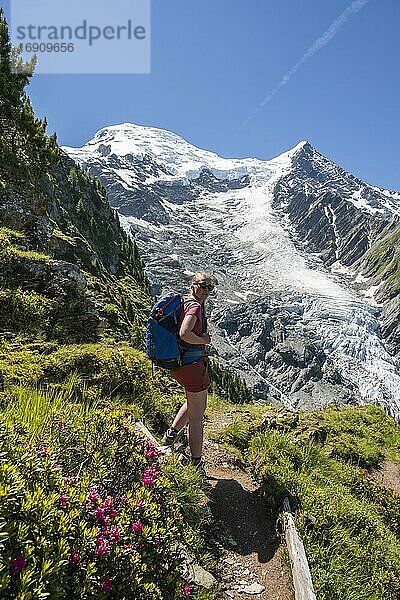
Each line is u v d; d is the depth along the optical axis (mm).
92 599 2787
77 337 12727
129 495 3920
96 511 3293
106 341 13336
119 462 4453
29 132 28094
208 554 4840
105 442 4547
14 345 9086
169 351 5727
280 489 6273
